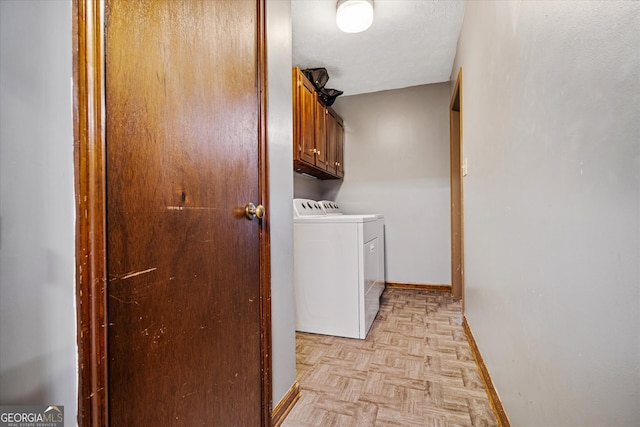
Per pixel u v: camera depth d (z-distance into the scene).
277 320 1.32
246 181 1.14
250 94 1.17
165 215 0.78
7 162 0.50
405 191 3.52
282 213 1.39
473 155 1.87
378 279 2.75
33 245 0.53
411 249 3.49
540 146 0.88
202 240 0.91
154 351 0.74
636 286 0.50
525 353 1.00
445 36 2.41
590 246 0.63
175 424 0.81
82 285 0.57
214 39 0.97
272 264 1.29
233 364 1.05
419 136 3.47
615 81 0.55
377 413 1.34
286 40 1.45
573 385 0.70
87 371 0.58
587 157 0.64
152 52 0.74
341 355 1.89
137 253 0.70
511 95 1.12
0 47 0.50
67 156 0.56
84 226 0.58
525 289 1.00
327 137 3.12
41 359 0.54
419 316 2.56
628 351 0.52
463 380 1.59
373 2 2.00
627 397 0.53
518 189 1.06
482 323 1.64
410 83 3.38
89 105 0.58
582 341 0.66
